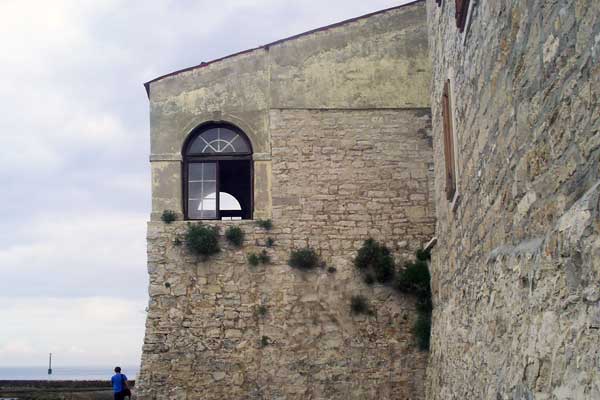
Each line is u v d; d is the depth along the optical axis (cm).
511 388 575
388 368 1348
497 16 620
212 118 1466
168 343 1375
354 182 1427
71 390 2366
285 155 1441
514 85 563
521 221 558
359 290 1382
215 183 1455
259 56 1484
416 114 1453
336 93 1462
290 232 1409
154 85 1483
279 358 1359
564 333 433
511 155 586
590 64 387
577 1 402
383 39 1481
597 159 384
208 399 1351
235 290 1390
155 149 1460
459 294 970
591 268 387
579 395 400
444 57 1094
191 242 1396
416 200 1417
